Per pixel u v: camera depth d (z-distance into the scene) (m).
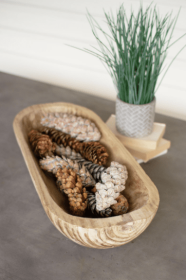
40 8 1.06
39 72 1.24
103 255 0.50
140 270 0.48
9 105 0.99
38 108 0.72
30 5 1.07
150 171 0.69
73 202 0.48
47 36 1.12
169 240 0.53
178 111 1.03
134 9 0.89
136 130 0.69
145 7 0.87
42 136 0.63
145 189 0.49
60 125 0.68
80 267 0.48
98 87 1.14
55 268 0.48
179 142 0.80
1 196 0.62
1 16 1.16
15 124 0.66
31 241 0.53
